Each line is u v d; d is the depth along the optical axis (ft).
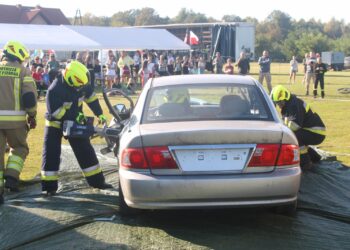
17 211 16.51
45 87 71.41
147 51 96.73
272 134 14.06
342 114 46.16
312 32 304.91
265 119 15.46
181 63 93.50
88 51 91.56
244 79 17.65
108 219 15.76
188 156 13.93
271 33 366.22
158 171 13.94
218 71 93.20
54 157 18.48
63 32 86.69
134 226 15.15
